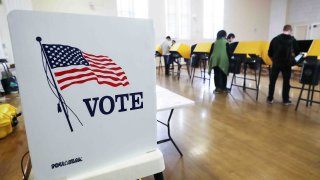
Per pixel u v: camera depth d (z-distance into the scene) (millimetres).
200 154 2422
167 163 2238
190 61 7273
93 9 8633
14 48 481
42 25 497
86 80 570
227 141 2734
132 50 614
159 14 10367
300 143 2641
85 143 600
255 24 13516
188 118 3594
